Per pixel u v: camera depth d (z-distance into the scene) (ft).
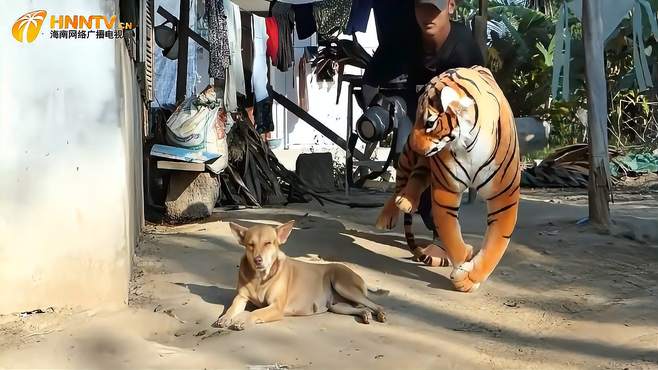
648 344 7.30
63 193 7.71
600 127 12.51
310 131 33.22
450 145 8.78
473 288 9.25
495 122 8.86
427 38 10.55
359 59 19.07
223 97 14.92
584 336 7.68
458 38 10.68
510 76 30.96
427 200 10.79
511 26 30.50
